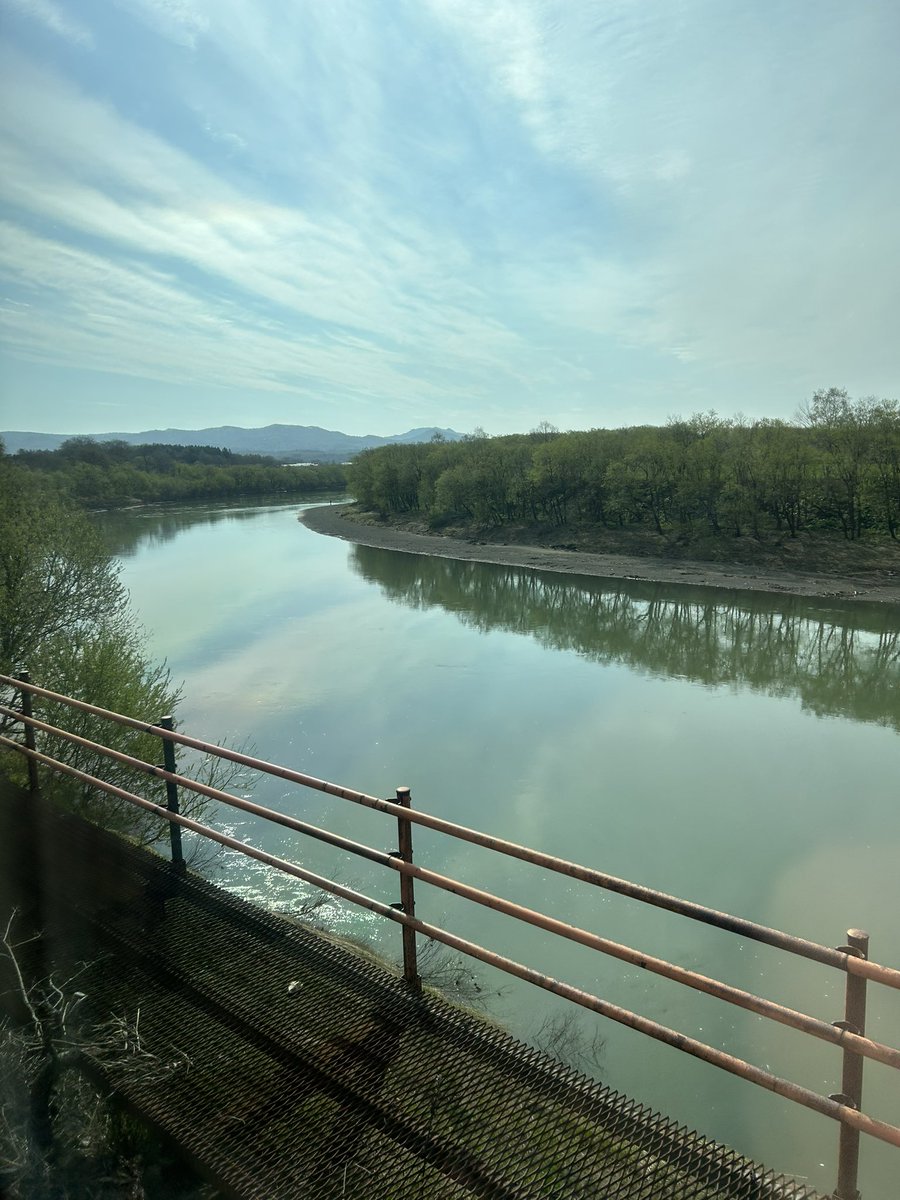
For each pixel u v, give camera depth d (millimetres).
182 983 3469
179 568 44406
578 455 54875
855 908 8961
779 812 11641
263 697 17969
